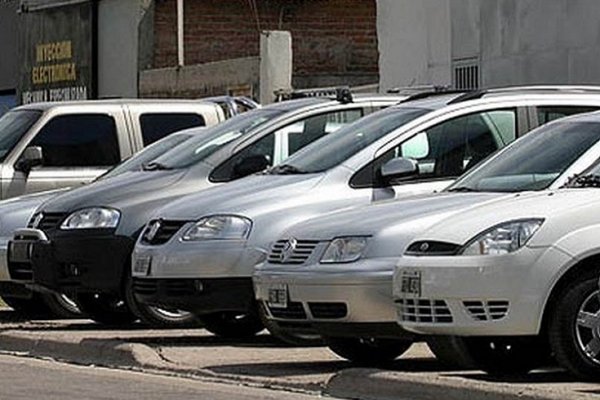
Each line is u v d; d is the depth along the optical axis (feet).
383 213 78.64
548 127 82.89
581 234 69.82
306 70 228.84
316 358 86.94
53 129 128.88
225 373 81.82
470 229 71.20
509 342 74.18
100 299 107.65
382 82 190.19
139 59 230.48
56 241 101.24
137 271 92.63
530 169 79.77
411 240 76.02
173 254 89.35
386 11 189.57
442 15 175.73
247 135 100.53
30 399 75.25
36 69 260.01
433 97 94.02
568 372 73.00
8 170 126.82
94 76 241.96
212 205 89.86
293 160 93.15
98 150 129.18
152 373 85.25
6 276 108.47
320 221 80.33
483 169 82.69
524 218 70.54
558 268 69.62
